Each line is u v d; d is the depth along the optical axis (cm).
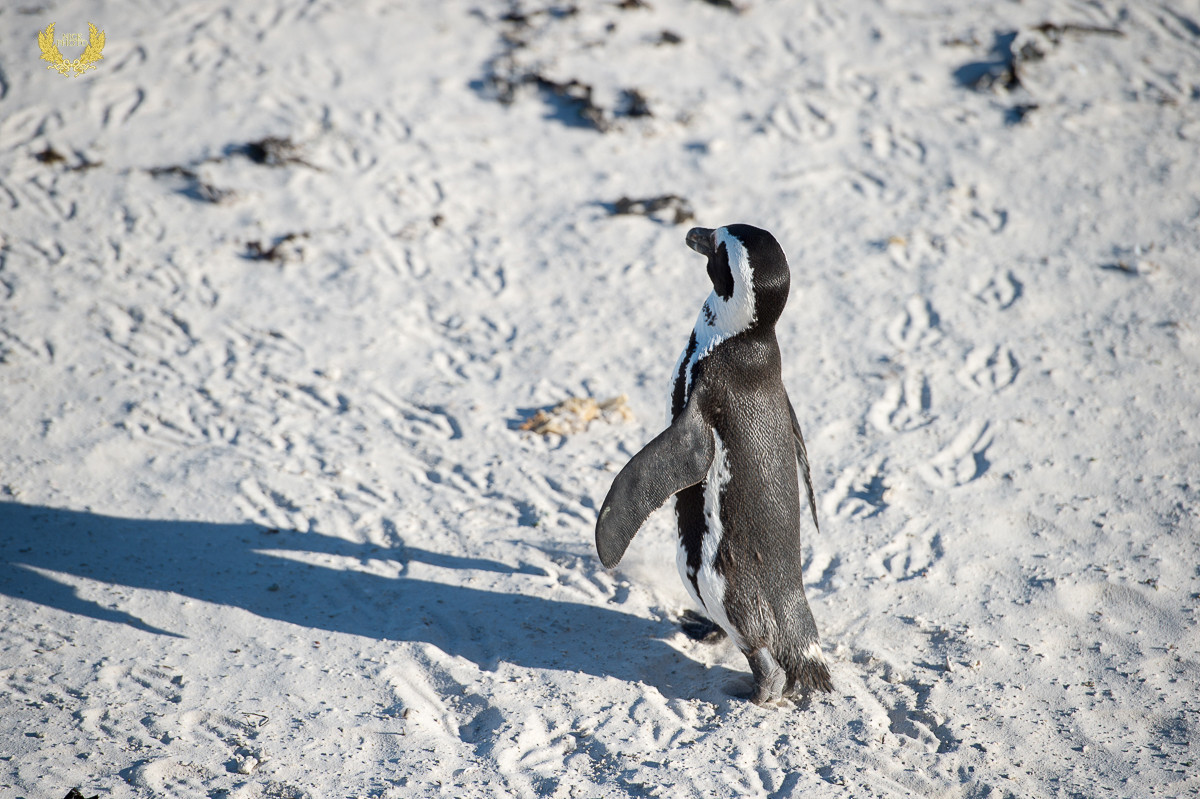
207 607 1148
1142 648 1086
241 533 1298
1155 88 2639
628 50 2880
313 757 912
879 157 2408
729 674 1068
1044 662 1069
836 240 2105
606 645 1111
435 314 1895
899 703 1012
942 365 1706
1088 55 2797
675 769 904
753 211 2212
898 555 1274
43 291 1853
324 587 1203
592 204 2267
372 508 1372
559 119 2597
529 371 1730
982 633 1119
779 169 2370
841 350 1767
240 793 859
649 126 2552
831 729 972
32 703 962
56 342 1709
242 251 2055
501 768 903
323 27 2936
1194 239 2031
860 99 2644
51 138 2362
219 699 991
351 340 1800
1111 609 1155
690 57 2858
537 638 1117
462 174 2362
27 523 1268
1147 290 1875
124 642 1075
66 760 885
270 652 1075
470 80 2733
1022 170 2325
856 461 1480
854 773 904
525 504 1391
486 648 1098
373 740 941
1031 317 1823
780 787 883
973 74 2738
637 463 934
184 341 1761
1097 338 1747
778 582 995
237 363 1709
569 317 1888
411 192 2286
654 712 995
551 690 1024
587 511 1376
